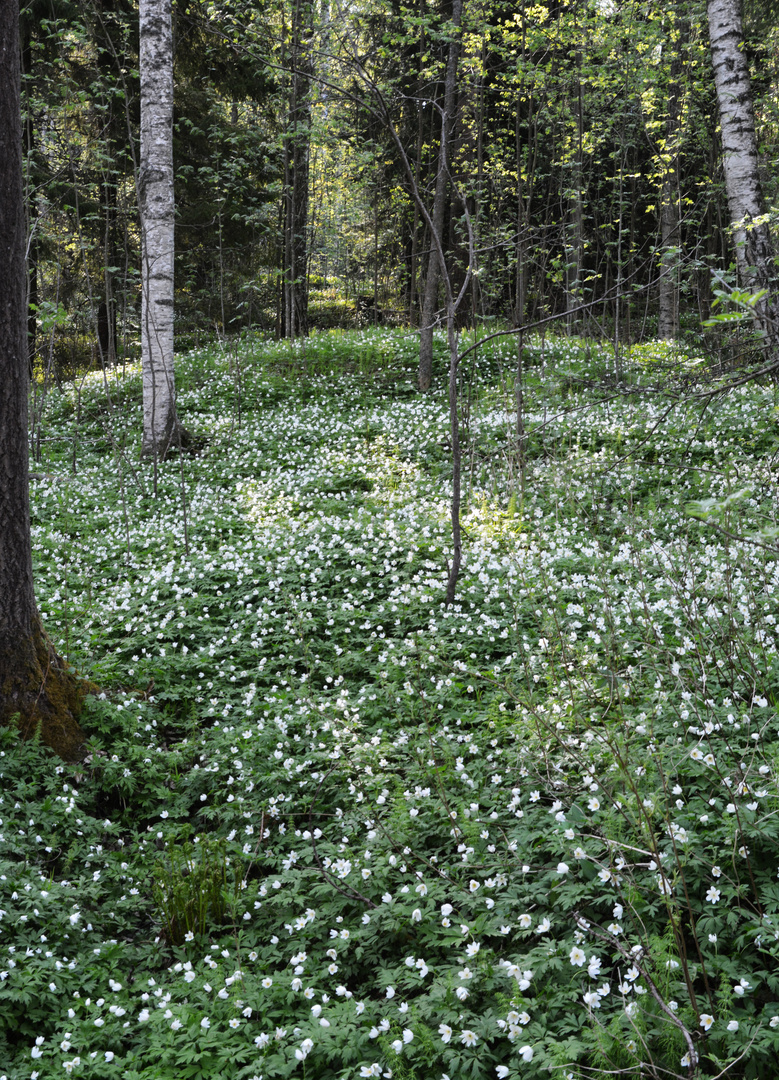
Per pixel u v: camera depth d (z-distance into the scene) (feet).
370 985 12.58
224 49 70.90
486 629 23.68
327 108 62.59
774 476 24.77
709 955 10.80
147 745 20.98
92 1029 12.14
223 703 22.80
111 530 36.60
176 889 14.79
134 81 67.92
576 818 12.97
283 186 62.90
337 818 16.66
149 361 46.34
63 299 64.95
